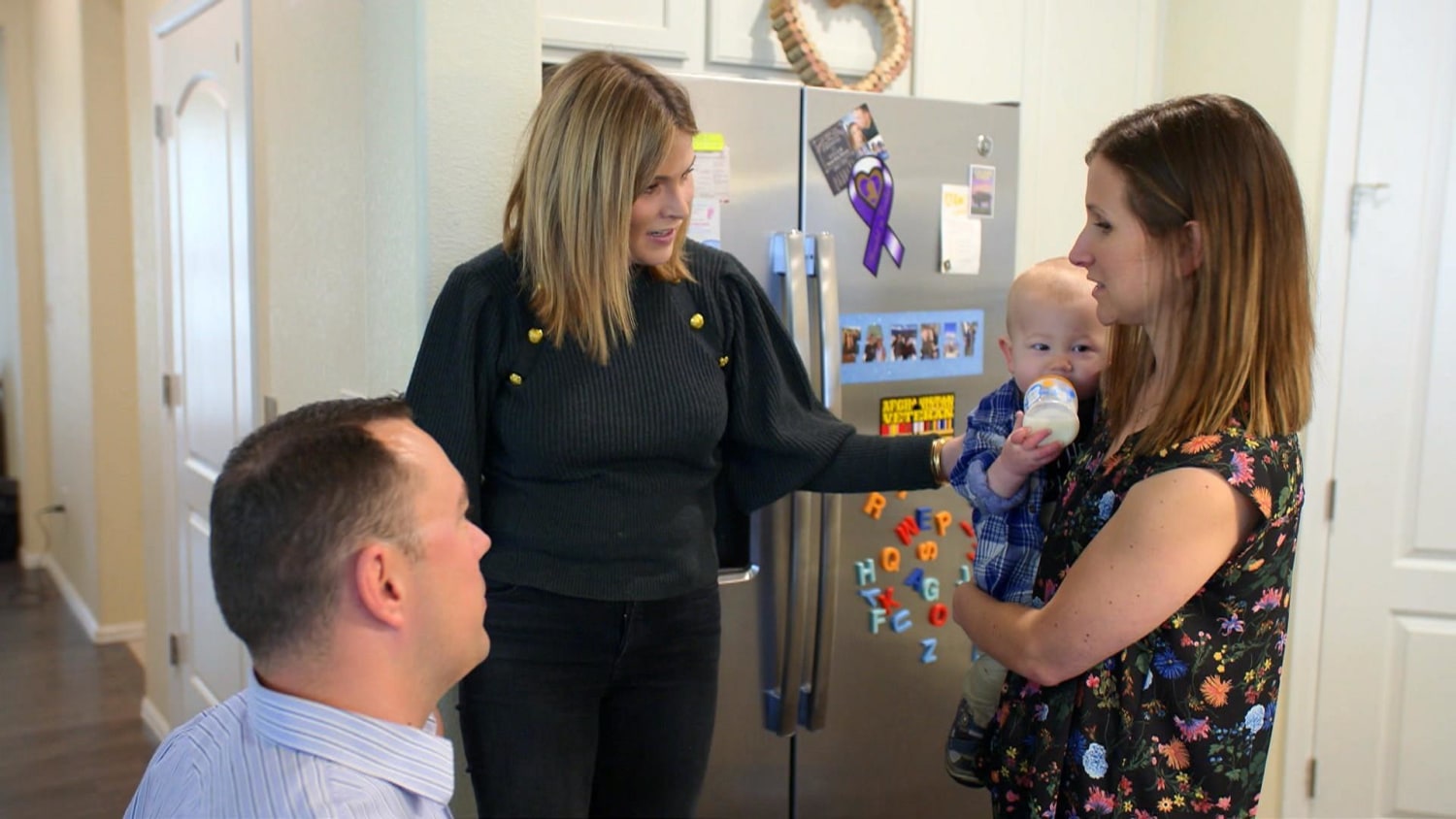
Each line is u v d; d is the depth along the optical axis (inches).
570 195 58.9
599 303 60.6
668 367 64.2
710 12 90.2
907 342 85.5
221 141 110.0
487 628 64.2
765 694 81.0
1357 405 103.7
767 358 69.3
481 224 72.2
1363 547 105.0
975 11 102.7
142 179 136.9
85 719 146.1
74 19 163.2
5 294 222.2
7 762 133.1
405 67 71.2
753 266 78.5
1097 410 54.9
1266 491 43.1
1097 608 43.9
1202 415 43.8
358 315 82.8
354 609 35.1
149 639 144.0
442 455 38.7
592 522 63.6
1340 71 101.3
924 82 100.6
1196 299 44.2
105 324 169.2
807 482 70.3
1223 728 45.2
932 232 86.1
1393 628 105.5
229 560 35.3
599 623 64.1
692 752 68.6
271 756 34.5
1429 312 101.9
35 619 186.5
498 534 64.4
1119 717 45.6
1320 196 103.2
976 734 59.1
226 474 36.1
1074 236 112.7
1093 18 110.2
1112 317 46.8
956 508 88.2
